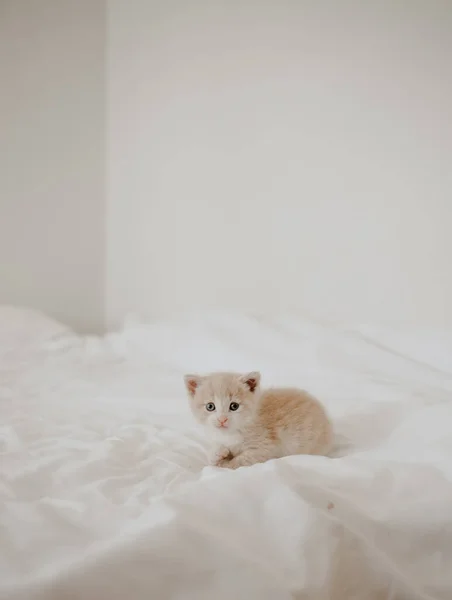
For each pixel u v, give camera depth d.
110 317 1.46
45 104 1.38
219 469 0.53
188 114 1.31
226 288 1.32
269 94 1.21
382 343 1.00
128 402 0.79
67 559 0.36
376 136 1.11
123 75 1.37
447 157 1.05
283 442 0.56
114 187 1.42
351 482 0.46
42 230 1.41
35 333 1.13
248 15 1.22
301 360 0.94
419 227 1.09
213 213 1.31
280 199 1.23
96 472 0.53
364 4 1.10
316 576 0.37
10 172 1.37
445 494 0.45
